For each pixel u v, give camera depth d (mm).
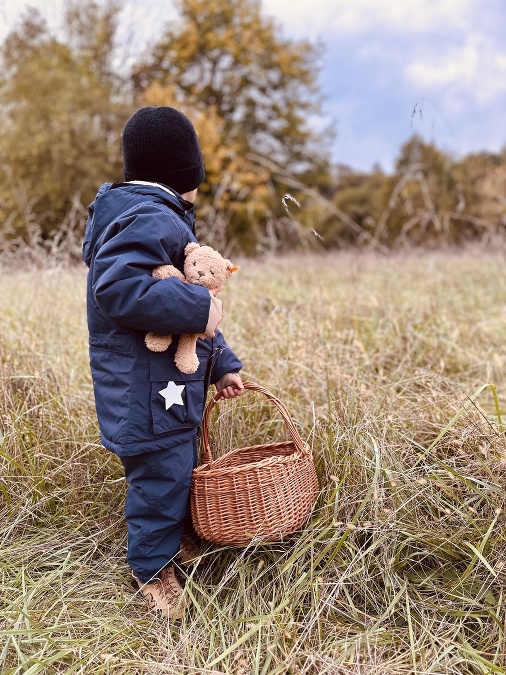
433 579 1859
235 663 1598
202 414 2074
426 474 2100
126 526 2189
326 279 6336
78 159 13719
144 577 1865
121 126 14938
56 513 2229
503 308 4738
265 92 21094
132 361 1759
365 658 1590
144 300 1630
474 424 2146
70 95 14352
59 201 13305
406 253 7410
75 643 1635
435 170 14773
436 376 2648
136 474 1834
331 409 2318
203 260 1762
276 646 1611
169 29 19875
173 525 1858
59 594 1846
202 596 1863
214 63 20453
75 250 4359
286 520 1867
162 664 1558
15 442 2367
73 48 16641
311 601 1785
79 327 3709
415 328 3545
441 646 1594
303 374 2732
